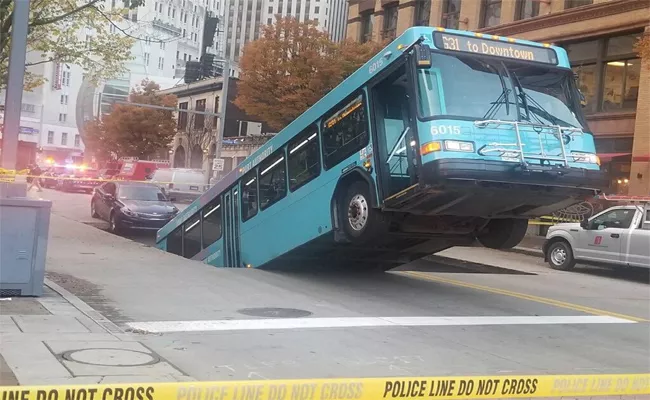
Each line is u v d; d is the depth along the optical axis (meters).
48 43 21.39
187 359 6.24
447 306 10.31
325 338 7.46
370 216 10.53
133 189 23.41
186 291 10.05
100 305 8.63
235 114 61.66
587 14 24.39
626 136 23.25
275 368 6.12
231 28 183.00
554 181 9.43
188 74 80.50
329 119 11.57
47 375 5.24
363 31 36.41
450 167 8.83
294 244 12.50
